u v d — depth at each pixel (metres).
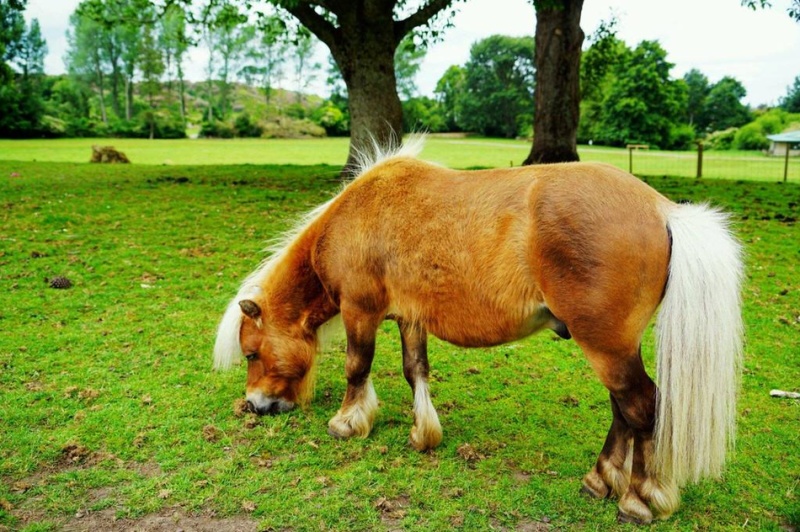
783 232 9.60
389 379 4.91
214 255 8.23
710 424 2.73
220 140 58.16
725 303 2.72
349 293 3.73
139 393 4.45
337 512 3.13
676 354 2.74
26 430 3.85
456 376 4.94
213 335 5.59
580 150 51.22
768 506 3.21
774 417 4.17
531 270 3.04
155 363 4.95
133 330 5.64
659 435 2.84
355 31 13.69
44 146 39.88
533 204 3.04
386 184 3.65
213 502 3.20
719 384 2.72
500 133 84.19
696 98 88.81
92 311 6.10
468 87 85.06
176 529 2.99
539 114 15.92
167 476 3.43
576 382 4.83
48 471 3.46
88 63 82.62
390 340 5.76
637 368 2.90
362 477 3.45
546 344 5.66
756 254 8.38
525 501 3.25
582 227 2.88
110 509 3.13
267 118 66.94
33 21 75.50
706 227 2.84
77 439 3.77
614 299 2.82
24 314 5.90
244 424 4.07
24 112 58.31
